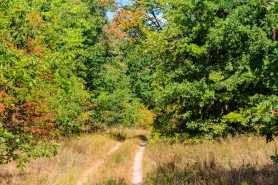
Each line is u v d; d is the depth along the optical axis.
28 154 15.05
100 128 51.00
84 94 37.53
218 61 27.75
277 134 10.38
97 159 26.89
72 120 36.53
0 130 14.01
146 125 63.94
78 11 40.78
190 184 13.95
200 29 27.45
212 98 26.52
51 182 18.30
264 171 12.93
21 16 18.36
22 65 14.88
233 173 13.48
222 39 25.36
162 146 29.09
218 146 22.45
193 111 28.95
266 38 21.62
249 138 21.03
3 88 15.23
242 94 25.20
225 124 26.42
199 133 28.36
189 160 19.16
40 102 18.59
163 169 18.33
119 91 52.19
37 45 18.95
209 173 14.49
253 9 23.70
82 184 18.47
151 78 31.02
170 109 30.03
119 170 21.42
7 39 16.25
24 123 16.70
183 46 27.80
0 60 14.55
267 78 10.23
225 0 26.64
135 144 37.19
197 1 27.03
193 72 28.12
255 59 10.66
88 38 50.53
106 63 55.03
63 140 33.81
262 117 10.16
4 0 17.45
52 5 34.38
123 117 51.97
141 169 22.31
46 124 19.78
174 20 28.34
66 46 34.19
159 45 29.41
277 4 10.95
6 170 19.95
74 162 24.39
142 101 58.00
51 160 23.50
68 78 34.75
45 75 20.59
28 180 18.47
